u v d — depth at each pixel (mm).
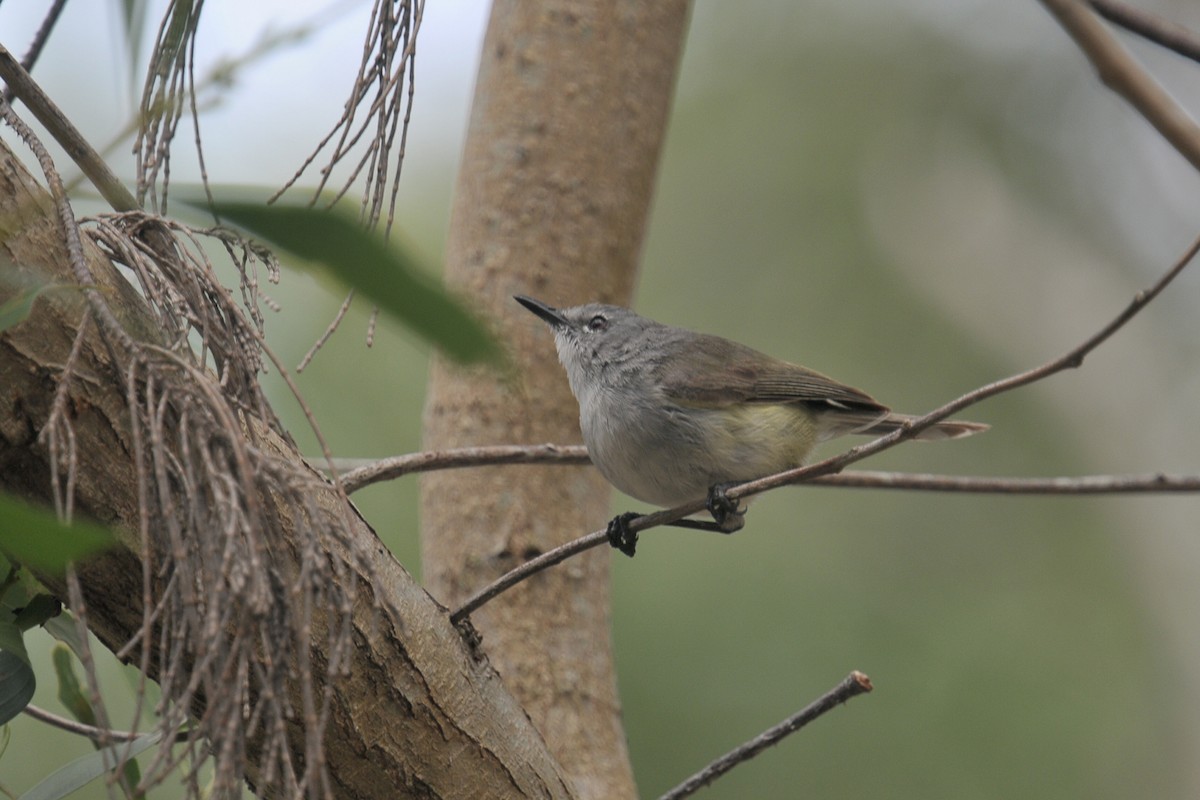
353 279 3174
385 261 3090
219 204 3201
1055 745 16828
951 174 23422
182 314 4441
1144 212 23922
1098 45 6723
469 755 5586
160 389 4391
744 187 22641
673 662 15344
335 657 3879
